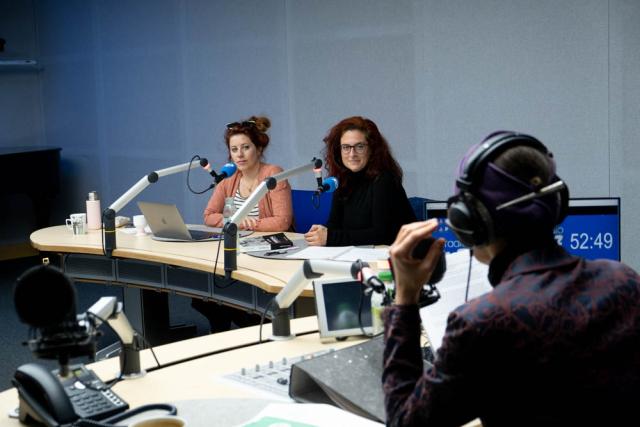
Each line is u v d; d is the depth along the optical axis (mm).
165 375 2137
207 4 6309
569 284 1257
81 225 4570
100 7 7086
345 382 1857
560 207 1364
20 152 6719
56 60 7555
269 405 1763
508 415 1256
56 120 7652
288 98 5918
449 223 1366
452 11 5016
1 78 7543
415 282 1431
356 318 2416
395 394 1356
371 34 5414
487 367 1232
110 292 6289
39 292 1476
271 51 5973
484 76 4926
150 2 6691
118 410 1842
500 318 1221
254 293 3453
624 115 4426
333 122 5699
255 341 2443
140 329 4340
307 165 3572
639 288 1290
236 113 6254
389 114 5402
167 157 6793
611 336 1231
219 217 4559
